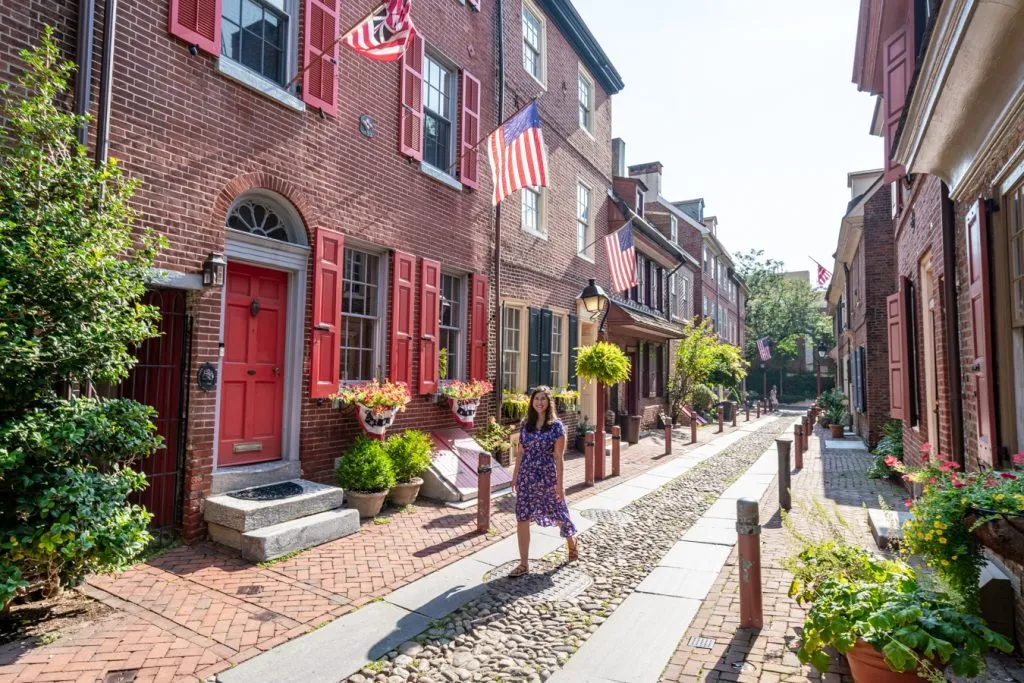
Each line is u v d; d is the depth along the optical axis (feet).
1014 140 12.68
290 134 21.95
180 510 18.29
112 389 16.72
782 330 155.43
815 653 10.29
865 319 49.60
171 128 18.04
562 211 44.24
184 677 10.99
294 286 22.49
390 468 22.58
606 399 52.95
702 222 104.27
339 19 24.16
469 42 33.17
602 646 12.80
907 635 9.09
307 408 22.41
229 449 20.26
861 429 58.80
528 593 15.72
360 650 12.33
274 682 11.00
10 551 11.08
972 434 17.24
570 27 44.73
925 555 12.82
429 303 29.01
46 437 11.21
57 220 12.20
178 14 18.22
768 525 23.44
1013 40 10.89
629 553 19.42
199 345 18.53
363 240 25.20
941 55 12.73
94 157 16.05
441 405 30.09
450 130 32.24
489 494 21.25
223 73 19.51
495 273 34.35
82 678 10.77
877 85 31.71
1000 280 14.05
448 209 30.96
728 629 13.58
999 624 12.09
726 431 66.13
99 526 11.76
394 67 27.32
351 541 19.26
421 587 15.87
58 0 15.81
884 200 48.60
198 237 18.66
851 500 28.32
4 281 10.64
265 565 16.79
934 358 25.70
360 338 26.13
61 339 11.75
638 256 63.21
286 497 19.04
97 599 14.20
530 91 39.73
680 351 74.84
